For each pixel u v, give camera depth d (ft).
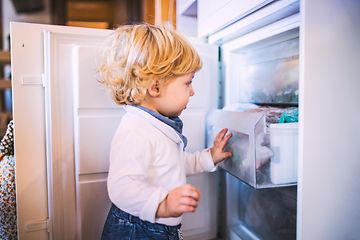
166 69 2.33
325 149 2.15
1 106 7.23
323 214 2.19
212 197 3.56
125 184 2.12
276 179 2.43
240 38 3.22
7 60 6.02
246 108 3.07
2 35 7.27
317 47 2.06
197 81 3.25
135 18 6.14
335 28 2.09
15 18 7.34
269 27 2.73
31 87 2.72
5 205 3.00
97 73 2.74
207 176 3.51
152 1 4.89
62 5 7.42
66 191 2.86
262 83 3.50
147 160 2.25
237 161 2.87
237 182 3.75
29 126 2.74
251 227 3.62
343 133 2.19
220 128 3.10
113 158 2.29
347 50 2.14
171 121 2.47
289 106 3.02
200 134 3.33
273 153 2.45
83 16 7.42
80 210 2.84
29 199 2.79
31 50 2.69
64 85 2.77
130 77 2.38
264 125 2.49
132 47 2.36
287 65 3.03
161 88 2.39
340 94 2.15
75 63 2.70
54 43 2.70
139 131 2.29
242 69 3.57
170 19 4.50
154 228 2.36
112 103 2.82
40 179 2.81
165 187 2.36
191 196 1.99
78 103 2.70
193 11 4.18
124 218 2.42
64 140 2.81
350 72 2.16
